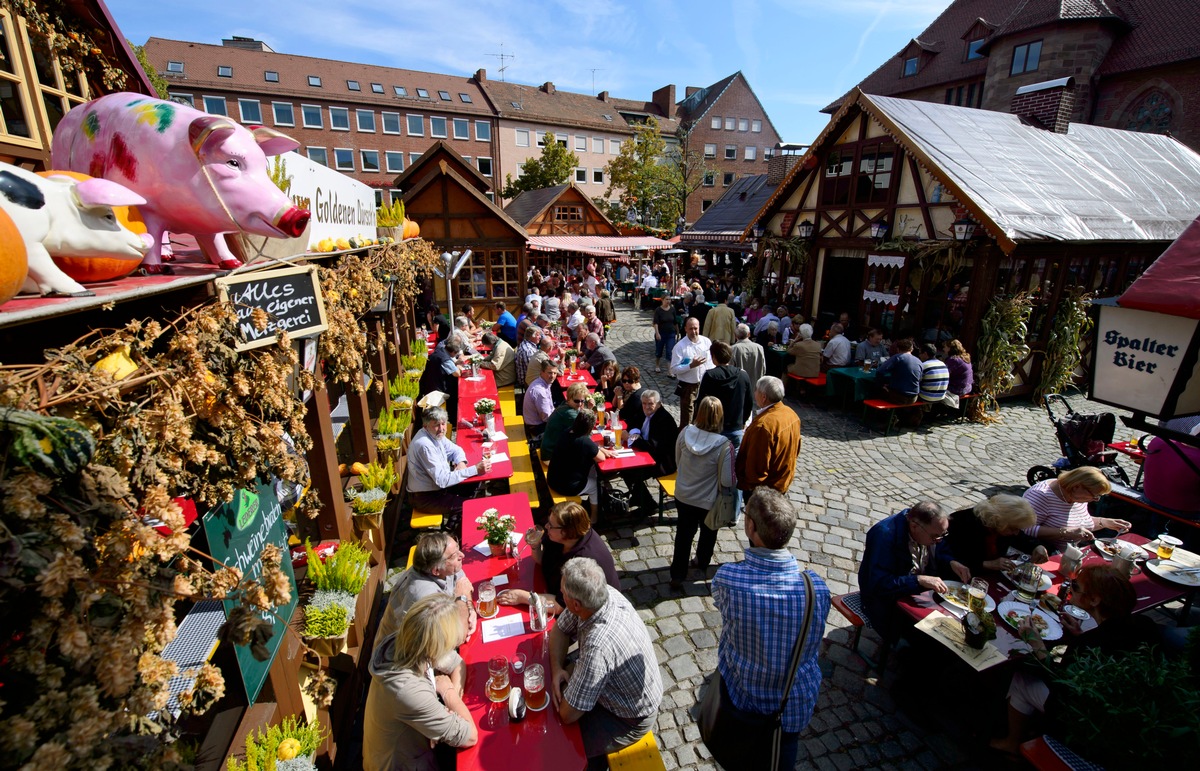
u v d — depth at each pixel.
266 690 2.85
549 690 3.00
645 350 14.84
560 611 3.50
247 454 2.03
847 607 4.23
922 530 3.64
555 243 27.38
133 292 1.80
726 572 2.82
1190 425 6.03
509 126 46.81
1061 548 4.38
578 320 11.43
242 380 2.08
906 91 35.62
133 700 1.29
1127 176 11.98
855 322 12.59
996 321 9.37
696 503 4.78
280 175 3.35
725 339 10.86
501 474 5.41
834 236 12.64
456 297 14.50
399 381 7.95
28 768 1.05
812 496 6.79
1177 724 2.34
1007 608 3.60
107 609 1.32
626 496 6.54
